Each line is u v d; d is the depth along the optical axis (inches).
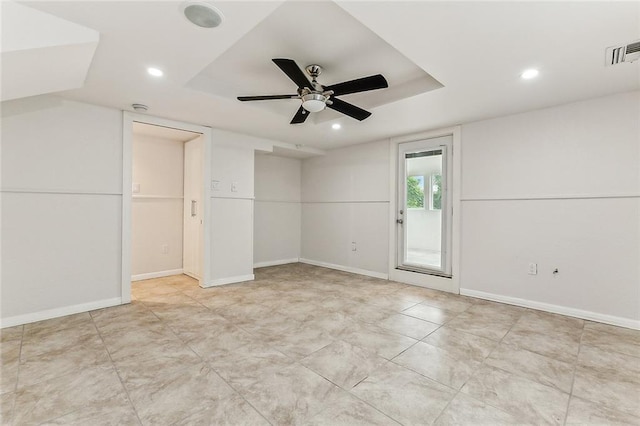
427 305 128.3
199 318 111.4
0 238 101.0
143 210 172.4
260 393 66.1
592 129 110.6
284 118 138.7
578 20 64.0
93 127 119.8
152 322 107.0
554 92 104.3
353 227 197.5
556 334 98.0
